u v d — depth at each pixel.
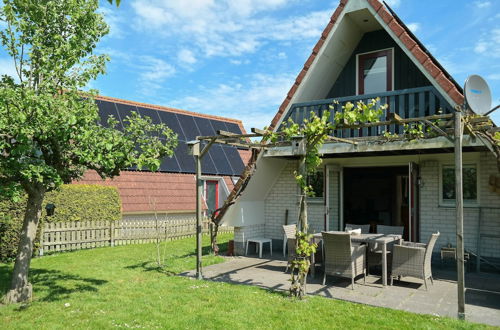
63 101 6.34
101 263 10.16
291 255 9.23
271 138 7.66
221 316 5.98
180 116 21.30
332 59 10.99
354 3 9.84
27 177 5.96
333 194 11.74
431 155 10.45
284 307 6.43
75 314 6.04
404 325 5.59
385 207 18.09
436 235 7.60
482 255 9.73
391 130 9.72
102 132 7.09
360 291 7.45
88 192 13.19
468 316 6.00
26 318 5.87
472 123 6.61
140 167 6.81
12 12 6.59
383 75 11.23
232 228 18.28
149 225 14.61
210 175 19.38
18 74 6.81
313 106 10.52
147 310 6.24
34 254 11.26
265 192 12.76
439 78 8.49
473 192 10.01
